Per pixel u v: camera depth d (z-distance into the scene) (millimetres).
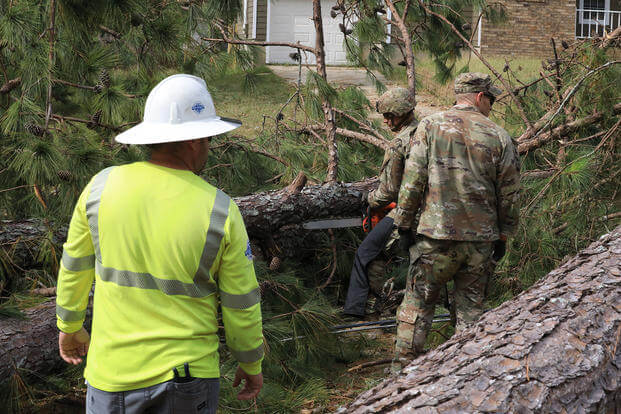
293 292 3971
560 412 1843
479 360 2016
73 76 4336
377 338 4121
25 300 3291
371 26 5898
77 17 4047
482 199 3076
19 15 3764
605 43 4934
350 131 5629
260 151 5336
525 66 13336
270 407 3082
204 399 1770
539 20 15055
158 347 1729
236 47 5812
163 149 1833
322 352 3721
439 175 3078
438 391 1897
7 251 3566
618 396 2037
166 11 4785
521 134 5859
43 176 3477
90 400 1809
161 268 1735
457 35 6645
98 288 1814
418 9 6508
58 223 3635
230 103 11094
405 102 3627
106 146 4098
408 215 3213
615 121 4879
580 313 2217
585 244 4414
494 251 3287
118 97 4168
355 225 4578
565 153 4875
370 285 4172
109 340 1767
